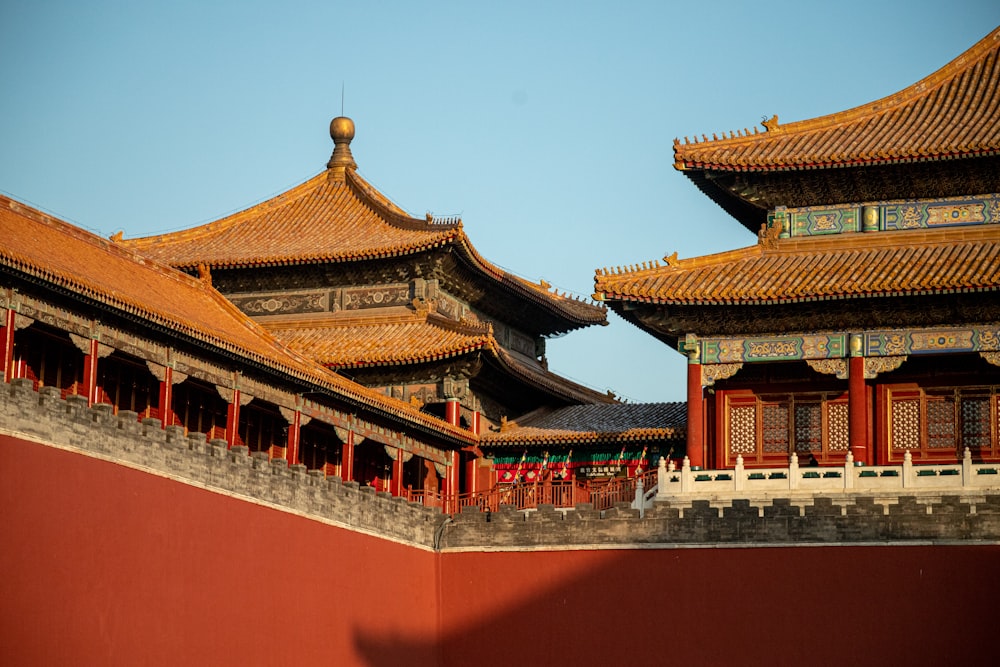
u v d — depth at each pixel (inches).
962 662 2464.3
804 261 2920.8
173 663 2194.9
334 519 2583.7
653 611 2652.6
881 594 2529.5
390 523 2733.8
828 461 2893.7
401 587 2731.3
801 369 2945.4
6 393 1989.4
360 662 2588.6
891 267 2822.3
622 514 2714.1
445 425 3043.8
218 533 2317.9
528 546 2773.1
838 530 2576.3
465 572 2810.0
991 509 2508.6
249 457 2410.2
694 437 2878.9
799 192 2962.6
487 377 3248.0
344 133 3713.1
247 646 2342.5
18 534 1975.9
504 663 2738.7
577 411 3380.9
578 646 2689.5
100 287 2251.5
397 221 3452.3
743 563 2615.7
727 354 2906.0
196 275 3393.2
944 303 2787.9
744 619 2593.5
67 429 2070.6
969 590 2486.5
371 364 3164.4
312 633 2487.7
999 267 2746.1
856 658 2518.5
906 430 2871.6
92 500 2095.2
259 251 3432.6
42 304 2201.0
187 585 2241.6
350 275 3363.7
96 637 2069.4
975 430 2837.1
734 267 2938.0
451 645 2790.4
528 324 3624.5
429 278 3309.5
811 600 2564.0
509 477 3223.4
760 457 2933.1
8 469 1975.9
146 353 2375.7
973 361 2859.3
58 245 2448.3
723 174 2962.6
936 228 2886.3
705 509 2659.9
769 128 3029.0
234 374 2556.6
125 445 2165.4
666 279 2915.8
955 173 2866.6
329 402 2770.7
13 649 1942.7
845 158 2854.3
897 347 2815.0
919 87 3065.9
